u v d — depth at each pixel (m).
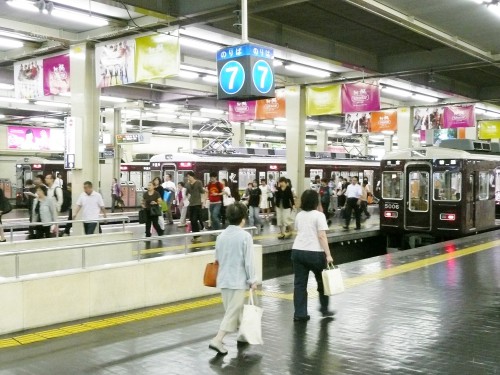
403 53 21.41
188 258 8.95
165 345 6.41
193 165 24.77
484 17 15.64
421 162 17.70
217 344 6.00
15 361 5.86
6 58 18.55
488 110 33.25
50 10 12.48
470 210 17.45
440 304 8.32
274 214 26.34
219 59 10.92
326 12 16.22
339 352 6.09
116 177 32.88
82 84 16.34
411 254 13.54
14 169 43.19
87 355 6.05
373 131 28.84
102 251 12.36
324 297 7.91
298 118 24.14
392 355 5.97
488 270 11.26
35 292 7.15
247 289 6.07
